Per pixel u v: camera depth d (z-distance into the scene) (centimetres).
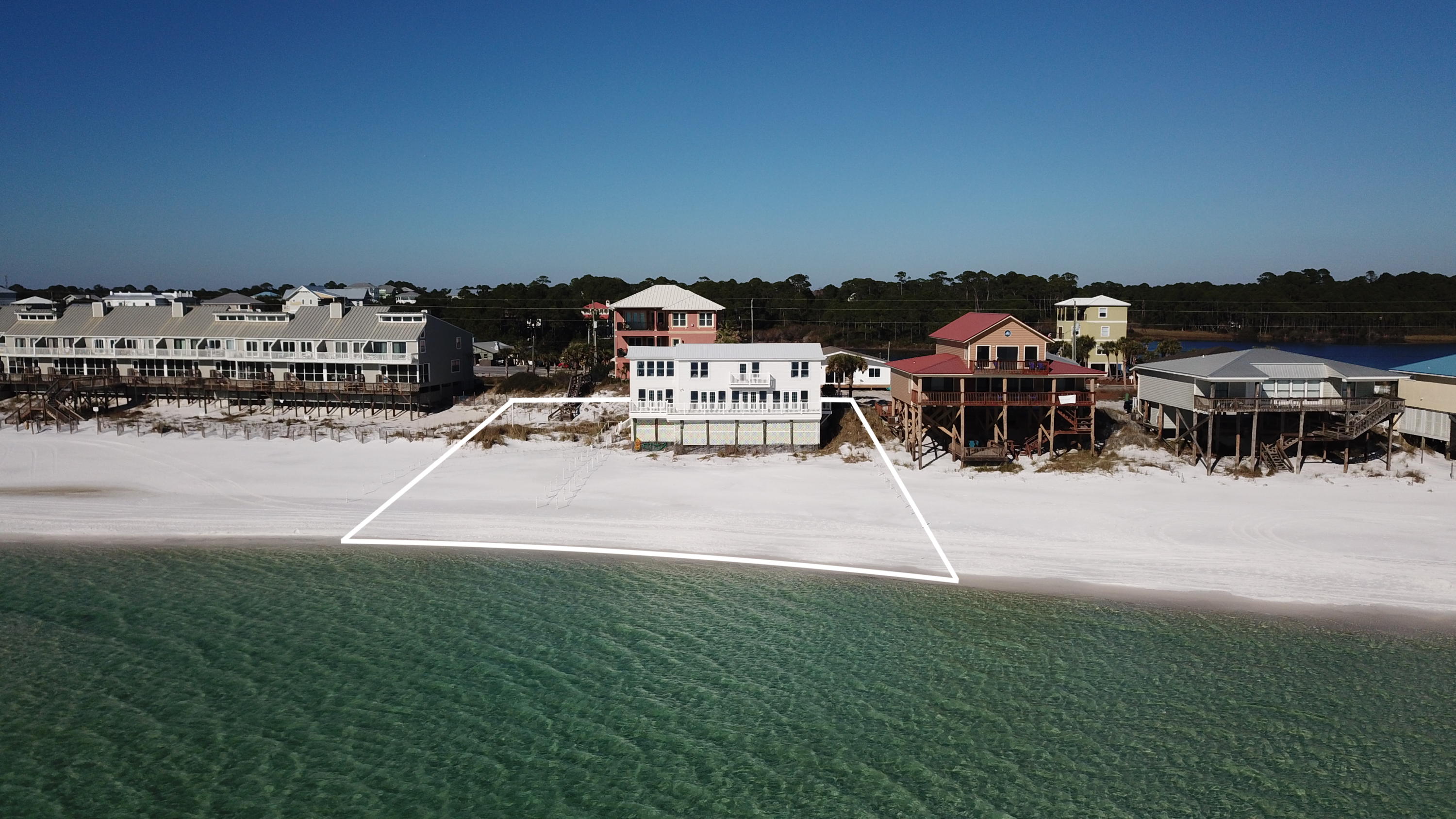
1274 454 5575
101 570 4172
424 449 6331
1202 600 3747
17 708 2997
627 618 3675
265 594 3906
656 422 6269
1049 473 5581
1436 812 2453
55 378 8181
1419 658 3241
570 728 2905
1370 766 2658
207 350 8081
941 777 2644
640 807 2525
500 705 3028
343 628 3584
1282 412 5531
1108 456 5812
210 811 2505
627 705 3036
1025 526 4644
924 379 5947
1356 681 3103
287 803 2539
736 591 3928
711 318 8756
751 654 3372
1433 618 3538
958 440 5909
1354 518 4669
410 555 4362
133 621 3641
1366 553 4184
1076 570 4075
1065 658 3297
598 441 6462
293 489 5375
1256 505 4916
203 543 4516
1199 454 5691
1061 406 5894
